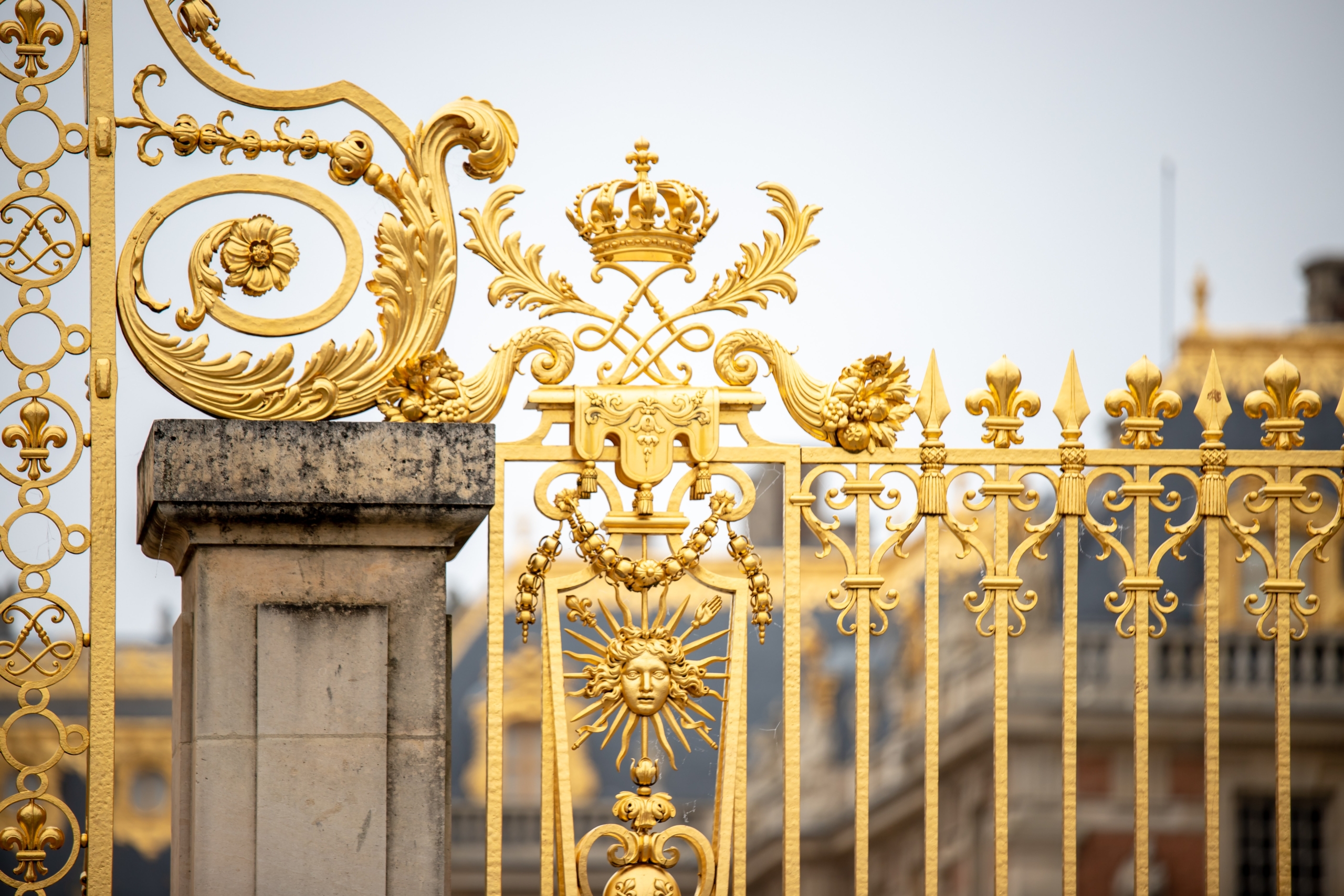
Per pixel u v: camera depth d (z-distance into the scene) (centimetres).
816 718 8981
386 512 1095
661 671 1151
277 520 1087
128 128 1148
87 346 1133
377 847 1074
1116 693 7512
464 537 1141
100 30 1161
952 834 8056
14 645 1103
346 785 1078
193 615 1104
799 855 1136
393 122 1175
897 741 8600
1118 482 3919
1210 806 1171
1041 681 7644
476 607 9062
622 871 1143
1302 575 7475
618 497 1163
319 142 1159
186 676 1125
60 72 1155
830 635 9106
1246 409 1223
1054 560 7744
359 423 1101
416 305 1155
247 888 1062
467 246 1176
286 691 1082
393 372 1145
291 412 1125
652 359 1179
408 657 1098
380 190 1162
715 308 1191
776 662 9238
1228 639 7400
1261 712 7344
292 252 1148
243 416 1119
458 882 7956
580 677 1152
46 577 1111
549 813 1146
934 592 1170
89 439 1127
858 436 1175
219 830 1065
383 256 1155
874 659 8912
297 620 1088
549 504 1159
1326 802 7262
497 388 1160
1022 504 1184
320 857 1068
